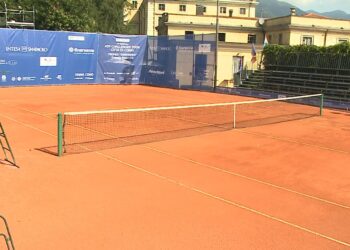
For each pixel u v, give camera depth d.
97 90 25.89
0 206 6.81
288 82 28.67
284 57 30.75
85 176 8.55
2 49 24.91
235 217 6.81
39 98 21.08
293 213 7.12
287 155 11.19
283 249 5.77
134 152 10.71
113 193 7.64
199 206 7.20
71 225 6.22
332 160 10.87
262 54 33.16
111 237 5.88
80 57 28.25
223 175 9.12
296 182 8.87
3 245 5.51
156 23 78.38
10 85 25.55
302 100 23.88
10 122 14.28
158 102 21.58
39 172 8.69
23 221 6.29
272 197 7.86
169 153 10.78
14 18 40.16
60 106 18.59
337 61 26.59
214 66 27.64
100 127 13.87
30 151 10.35
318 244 5.99
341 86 25.45
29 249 5.46
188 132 13.67
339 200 7.87
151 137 12.64
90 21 42.88
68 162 9.51
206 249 5.65
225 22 53.97
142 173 8.95
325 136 14.04
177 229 6.23
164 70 30.16
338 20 50.88
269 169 9.77
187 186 8.24
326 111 20.69
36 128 13.35
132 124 14.73
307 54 28.77
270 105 22.17
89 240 5.77
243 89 26.72
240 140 12.80
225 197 7.73
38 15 40.59
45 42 26.59
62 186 7.90
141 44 30.69
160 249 5.59
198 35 28.19
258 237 6.11
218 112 18.69
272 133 14.13
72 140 11.74
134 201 7.29
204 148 11.52
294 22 49.66
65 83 27.89
